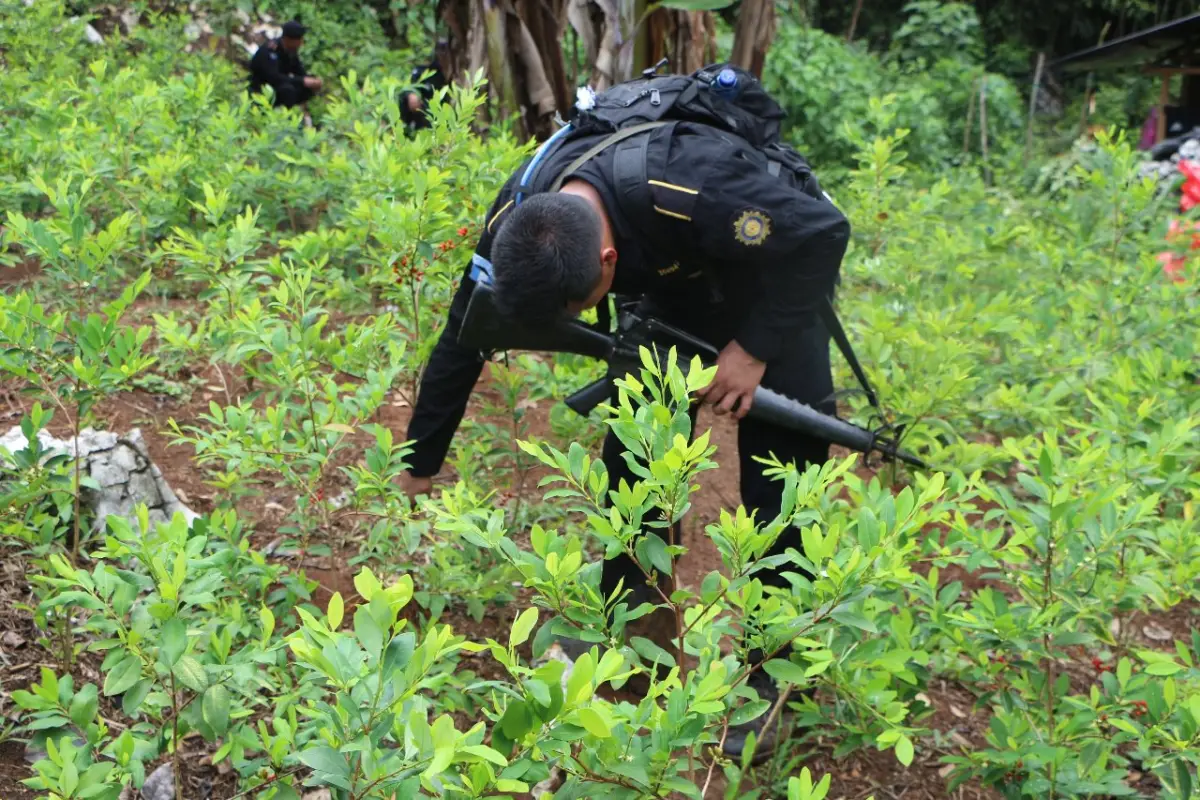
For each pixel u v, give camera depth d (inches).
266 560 117.9
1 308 97.0
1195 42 522.9
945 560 90.1
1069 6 846.5
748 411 101.8
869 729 96.4
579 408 106.0
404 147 144.9
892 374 146.2
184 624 65.9
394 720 59.7
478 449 124.6
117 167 178.5
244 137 209.5
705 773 100.0
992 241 202.7
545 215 86.6
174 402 149.1
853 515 99.0
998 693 103.7
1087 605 93.8
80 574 68.8
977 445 134.4
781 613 74.1
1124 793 86.3
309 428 104.4
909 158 499.5
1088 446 113.5
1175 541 105.7
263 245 192.9
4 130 200.7
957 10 701.9
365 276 142.3
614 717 60.4
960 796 104.7
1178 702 86.0
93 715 69.6
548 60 219.8
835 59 512.7
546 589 69.6
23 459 96.7
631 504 69.2
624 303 103.0
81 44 327.9
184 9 484.4
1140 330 160.2
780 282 95.3
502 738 59.7
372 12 538.6
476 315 95.3
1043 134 685.3
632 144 92.7
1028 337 162.7
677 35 223.8
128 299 97.3
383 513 102.2
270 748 73.8
